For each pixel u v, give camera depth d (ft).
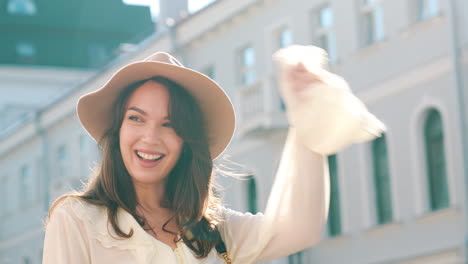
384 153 62.03
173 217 9.62
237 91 73.77
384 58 62.13
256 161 74.18
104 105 9.93
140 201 9.67
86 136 101.09
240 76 76.43
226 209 10.13
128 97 9.71
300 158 9.01
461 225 54.70
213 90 9.86
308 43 68.80
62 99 103.76
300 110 8.05
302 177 9.04
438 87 57.62
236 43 76.33
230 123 10.22
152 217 9.61
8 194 119.14
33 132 110.32
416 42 59.47
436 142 58.03
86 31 156.15
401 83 60.54
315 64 8.17
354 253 63.52
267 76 71.20
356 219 63.72
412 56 59.72
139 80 9.72
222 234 9.91
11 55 151.94
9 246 118.73
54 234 9.11
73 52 154.71
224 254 9.73
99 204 9.31
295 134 9.04
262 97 71.87
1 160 120.98
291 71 8.09
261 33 73.61
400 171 60.34
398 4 61.21
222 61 78.13
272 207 9.29
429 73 58.23
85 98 9.87
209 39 79.61
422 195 58.44
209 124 10.28
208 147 10.03
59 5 156.87
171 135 9.57
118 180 9.64
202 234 9.60
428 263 57.06
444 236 56.03
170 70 9.61
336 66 66.28
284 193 9.23
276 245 9.44
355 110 8.02
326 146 8.21
